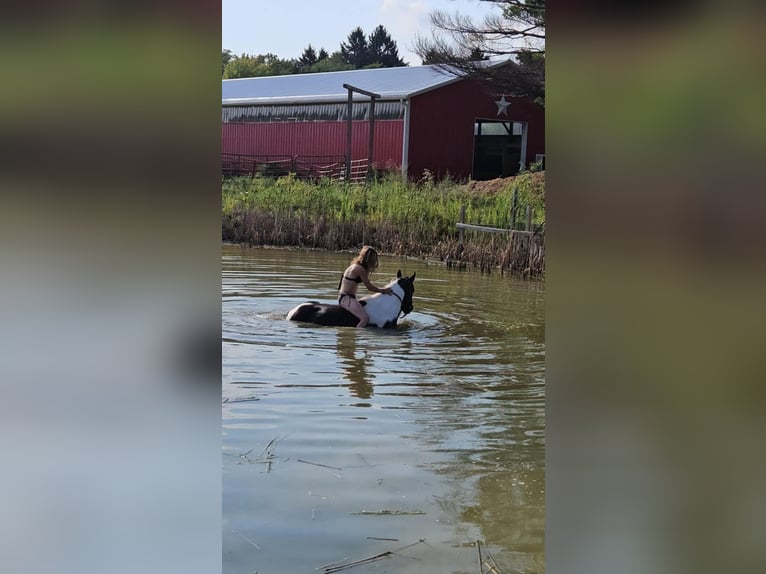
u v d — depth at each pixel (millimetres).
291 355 6727
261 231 17859
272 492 3646
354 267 8281
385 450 4301
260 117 28328
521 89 17750
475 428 4750
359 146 25422
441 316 9047
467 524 3369
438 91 24453
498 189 19344
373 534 3262
